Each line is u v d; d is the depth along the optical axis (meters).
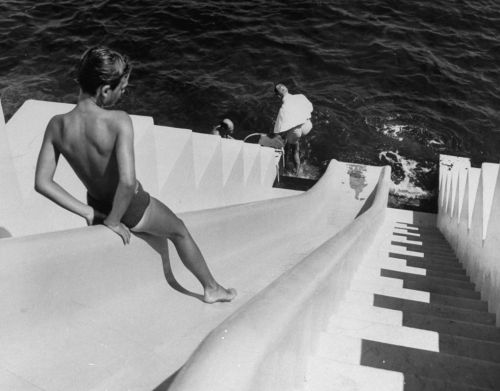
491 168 7.98
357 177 13.41
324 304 4.06
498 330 5.23
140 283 4.23
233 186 10.88
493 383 3.94
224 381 1.75
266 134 14.50
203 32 17.20
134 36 16.81
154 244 4.32
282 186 14.22
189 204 8.30
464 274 8.66
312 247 8.82
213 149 9.33
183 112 14.91
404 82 16.27
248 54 16.66
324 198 12.66
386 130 15.06
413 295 6.39
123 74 3.12
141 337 3.68
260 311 2.29
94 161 3.21
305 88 15.95
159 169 7.36
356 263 7.09
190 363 1.83
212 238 5.60
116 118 3.10
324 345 4.05
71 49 16.08
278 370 2.50
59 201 3.35
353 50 17.14
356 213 12.59
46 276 3.30
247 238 6.93
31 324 3.26
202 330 3.99
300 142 14.74
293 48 17.00
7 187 4.83
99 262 3.70
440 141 14.88
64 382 3.01
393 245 10.07
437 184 14.22
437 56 17.11
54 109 6.24
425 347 4.55
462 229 9.80
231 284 5.38
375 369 3.58
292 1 18.69
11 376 2.93
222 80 15.85
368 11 18.55
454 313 5.84
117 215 3.39
